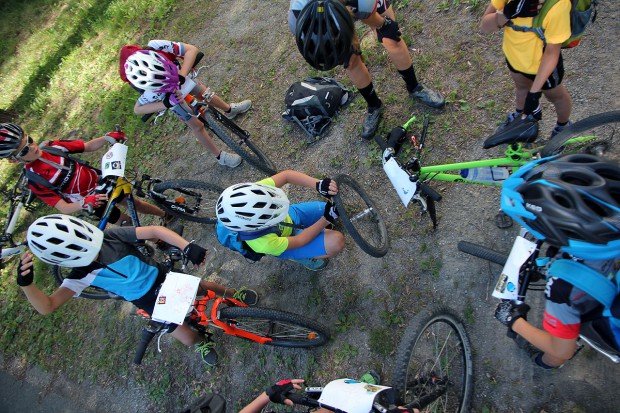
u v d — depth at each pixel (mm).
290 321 3213
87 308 4734
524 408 2734
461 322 2895
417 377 2828
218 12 6176
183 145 5293
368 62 4398
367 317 3424
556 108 3018
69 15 8117
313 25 2701
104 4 7680
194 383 3885
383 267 3514
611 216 1760
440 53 4082
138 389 4109
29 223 5797
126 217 4422
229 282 4172
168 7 6746
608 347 1957
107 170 3605
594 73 3406
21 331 5004
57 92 7031
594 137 2730
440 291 3250
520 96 3139
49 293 4992
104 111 6246
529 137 2471
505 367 2859
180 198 4336
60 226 2770
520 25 2521
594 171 1919
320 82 4328
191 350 4008
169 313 2953
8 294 5246
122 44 6879
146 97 3736
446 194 3518
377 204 3777
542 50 2543
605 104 3270
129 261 3129
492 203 3309
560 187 1854
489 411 2809
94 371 4387
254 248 2887
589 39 3523
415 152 3762
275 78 5035
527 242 2391
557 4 2311
